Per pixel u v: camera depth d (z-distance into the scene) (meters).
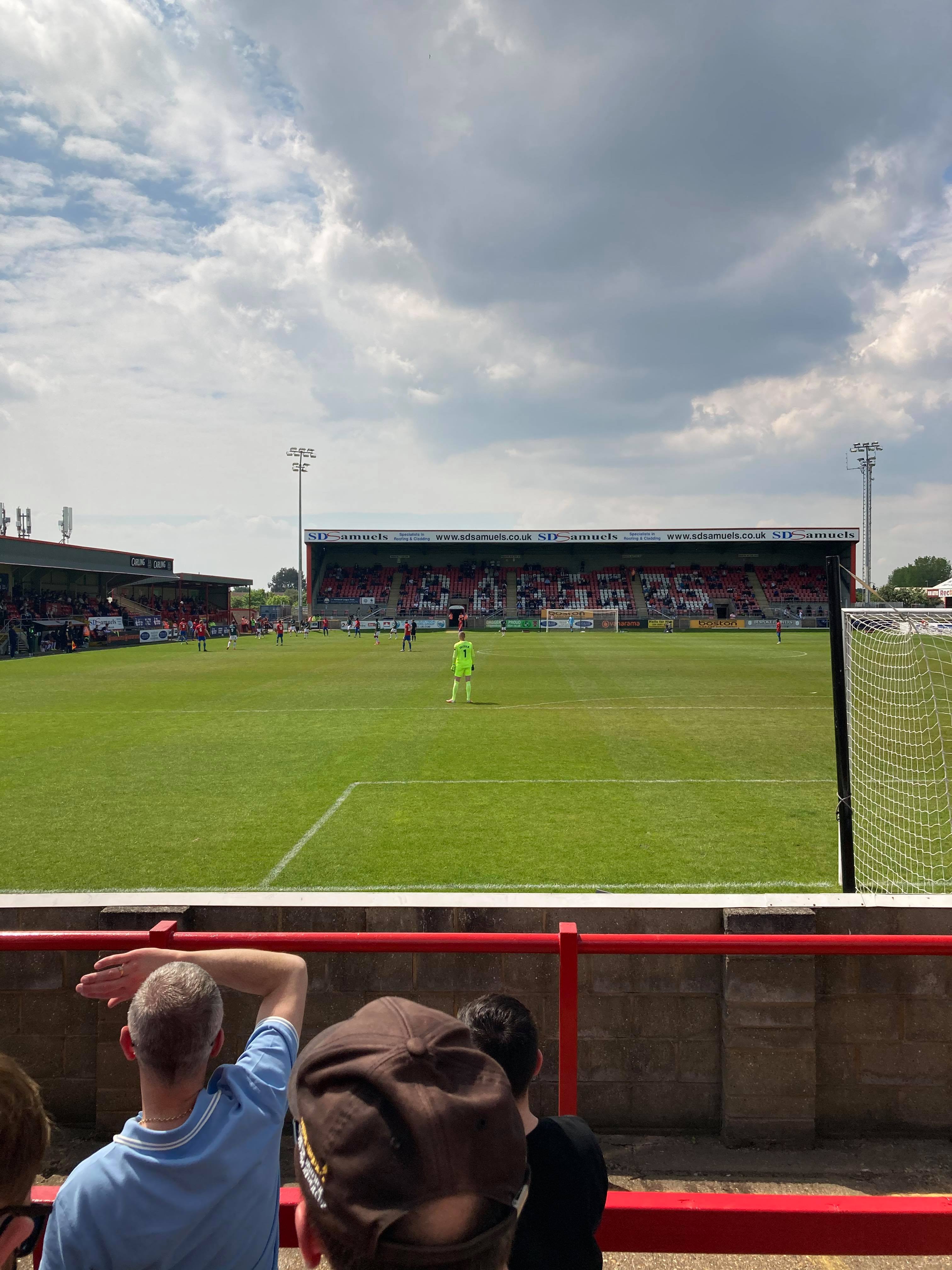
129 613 54.66
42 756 13.34
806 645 43.84
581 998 3.80
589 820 9.56
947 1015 3.74
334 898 3.98
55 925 3.92
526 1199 1.69
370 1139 0.97
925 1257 2.92
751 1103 3.68
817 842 8.71
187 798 10.62
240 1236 1.51
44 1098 3.84
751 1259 2.91
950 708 17.58
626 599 72.19
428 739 14.83
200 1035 1.53
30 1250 1.40
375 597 73.69
